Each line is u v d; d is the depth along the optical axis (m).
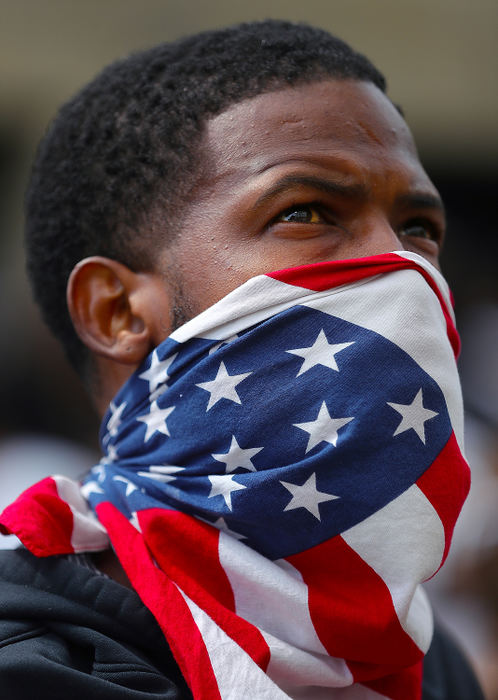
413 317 2.91
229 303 2.96
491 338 10.69
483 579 5.83
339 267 2.95
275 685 2.65
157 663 2.84
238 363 2.92
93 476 3.33
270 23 3.69
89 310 3.33
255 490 2.81
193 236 3.14
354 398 2.83
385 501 2.80
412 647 2.87
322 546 2.82
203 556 2.86
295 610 2.79
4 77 9.77
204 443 2.91
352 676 2.86
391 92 10.89
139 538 2.92
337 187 3.09
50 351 7.61
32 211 3.84
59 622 2.78
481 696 4.00
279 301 2.93
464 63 10.99
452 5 10.88
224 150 3.16
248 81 3.24
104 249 3.40
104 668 2.70
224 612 2.77
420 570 2.77
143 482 3.02
